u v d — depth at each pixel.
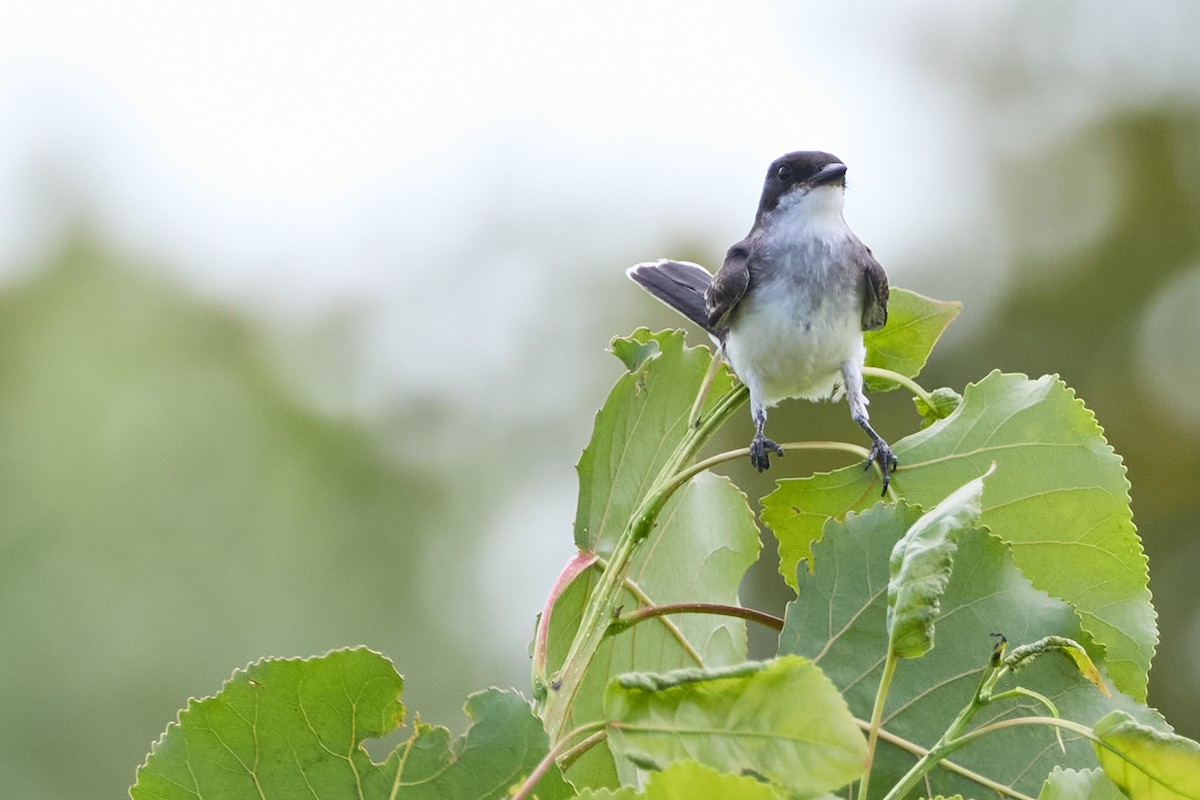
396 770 3.13
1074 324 18.16
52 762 14.42
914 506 3.58
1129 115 18.86
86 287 19.53
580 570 3.97
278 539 16.89
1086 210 19.05
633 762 2.70
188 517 16.75
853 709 3.49
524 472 17.83
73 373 18.39
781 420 15.26
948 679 3.49
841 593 3.57
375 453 17.92
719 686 2.66
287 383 18.70
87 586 15.68
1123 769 2.78
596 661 4.16
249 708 3.17
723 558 4.59
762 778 2.82
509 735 3.08
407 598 16.83
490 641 16.62
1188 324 17.70
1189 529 16.39
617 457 4.18
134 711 14.94
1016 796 3.39
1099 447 3.95
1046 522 3.99
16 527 16.14
